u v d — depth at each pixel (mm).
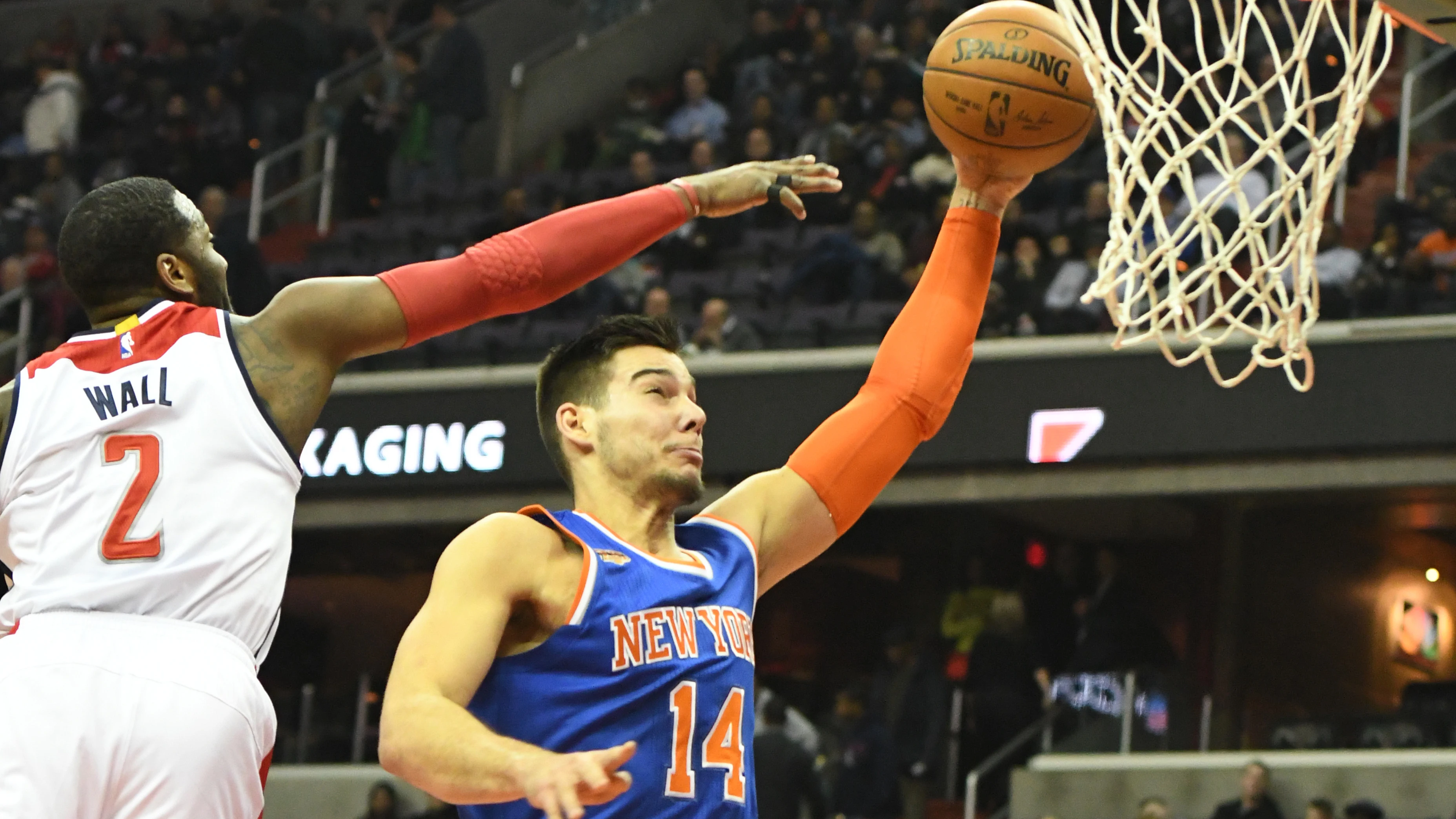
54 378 2787
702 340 13398
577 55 18906
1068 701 12156
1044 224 14031
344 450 13430
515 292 2844
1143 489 11984
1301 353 4277
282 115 17969
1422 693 12008
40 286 15508
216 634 2660
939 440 12289
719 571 2842
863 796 11742
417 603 16859
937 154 15180
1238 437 11531
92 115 18828
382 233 16562
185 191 17547
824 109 15906
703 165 16031
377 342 2791
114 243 2865
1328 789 11273
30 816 2514
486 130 18578
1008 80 3486
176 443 2709
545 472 12953
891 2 17031
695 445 2863
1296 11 12375
